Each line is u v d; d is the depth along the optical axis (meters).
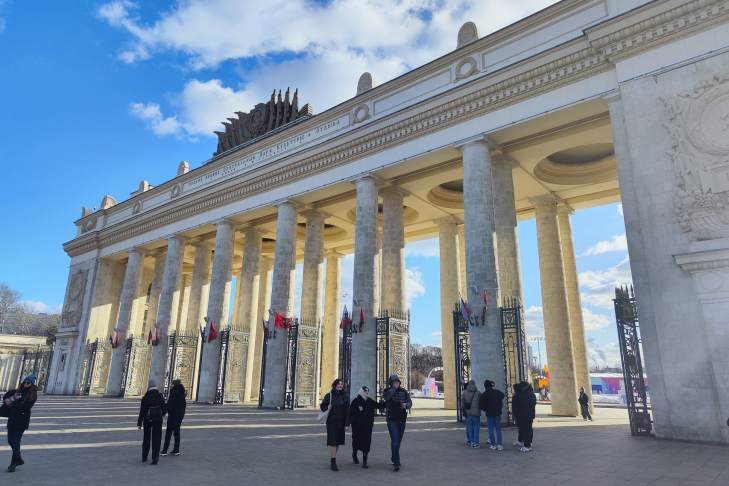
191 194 38.28
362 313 25.89
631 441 15.27
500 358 20.67
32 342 62.25
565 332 27.59
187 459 11.88
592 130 22.73
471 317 21.30
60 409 26.59
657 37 18.33
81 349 45.16
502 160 25.20
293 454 12.83
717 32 17.22
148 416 11.34
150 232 42.84
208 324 34.12
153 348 37.59
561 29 22.25
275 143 35.12
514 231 24.25
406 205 33.16
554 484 9.32
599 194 30.97
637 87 18.48
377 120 27.38
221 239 36.06
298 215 34.94
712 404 14.64
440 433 17.56
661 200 16.92
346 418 11.12
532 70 21.88
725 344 14.73
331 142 29.47
